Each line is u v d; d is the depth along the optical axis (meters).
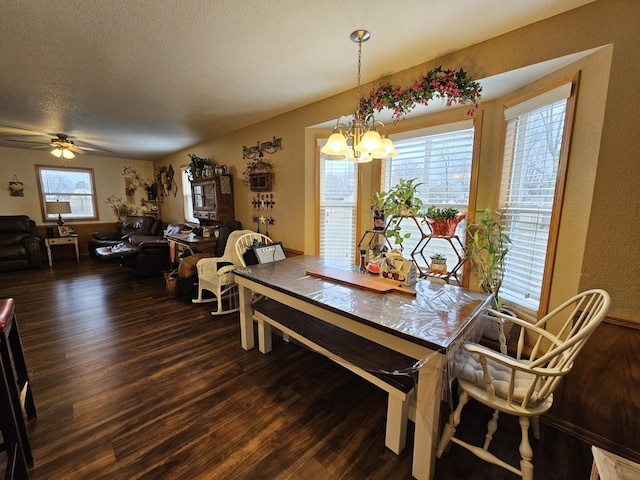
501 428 1.65
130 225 6.41
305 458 1.43
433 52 1.99
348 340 1.81
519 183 2.03
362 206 3.11
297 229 3.38
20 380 1.59
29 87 2.56
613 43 1.40
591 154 1.51
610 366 1.50
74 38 1.80
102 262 5.80
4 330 1.26
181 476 1.33
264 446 1.50
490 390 1.28
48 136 4.46
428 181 2.63
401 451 1.47
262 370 2.16
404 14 1.58
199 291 3.46
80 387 1.93
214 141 4.64
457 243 2.51
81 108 3.16
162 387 1.95
